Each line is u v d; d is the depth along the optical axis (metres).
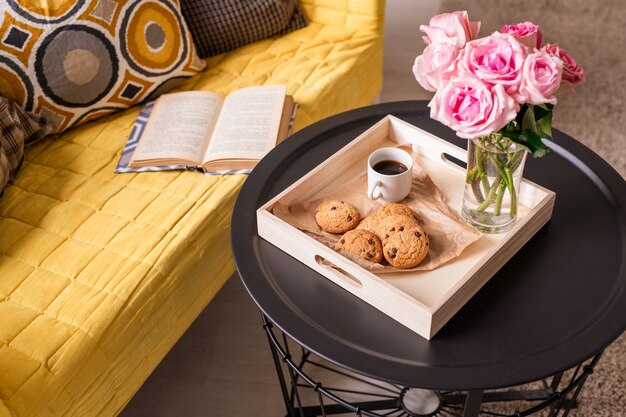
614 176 1.19
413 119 1.35
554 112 2.13
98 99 1.57
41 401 1.04
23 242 1.28
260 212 1.08
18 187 1.41
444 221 1.09
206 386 1.48
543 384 1.40
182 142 1.47
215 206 1.34
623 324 0.94
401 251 1.00
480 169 1.01
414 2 2.76
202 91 1.63
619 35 2.46
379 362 0.91
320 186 1.19
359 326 0.96
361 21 1.84
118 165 1.46
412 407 1.30
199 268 1.31
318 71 1.72
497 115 0.85
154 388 1.48
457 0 2.70
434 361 0.91
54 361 1.08
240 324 1.60
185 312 1.31
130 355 1.19
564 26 2.52
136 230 1.30
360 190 1.18
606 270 1.03
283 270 1.06
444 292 0.99
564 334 0.94
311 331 0.95
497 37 0.89
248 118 1.51
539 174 1.21
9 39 1.45
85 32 1.51
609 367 1.44
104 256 1.25
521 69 0.85
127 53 1.58
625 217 1.12
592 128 2.07
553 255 1.06
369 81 1.87
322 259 1.06
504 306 0.98
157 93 1.67
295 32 1.88
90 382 1.12
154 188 1.40
